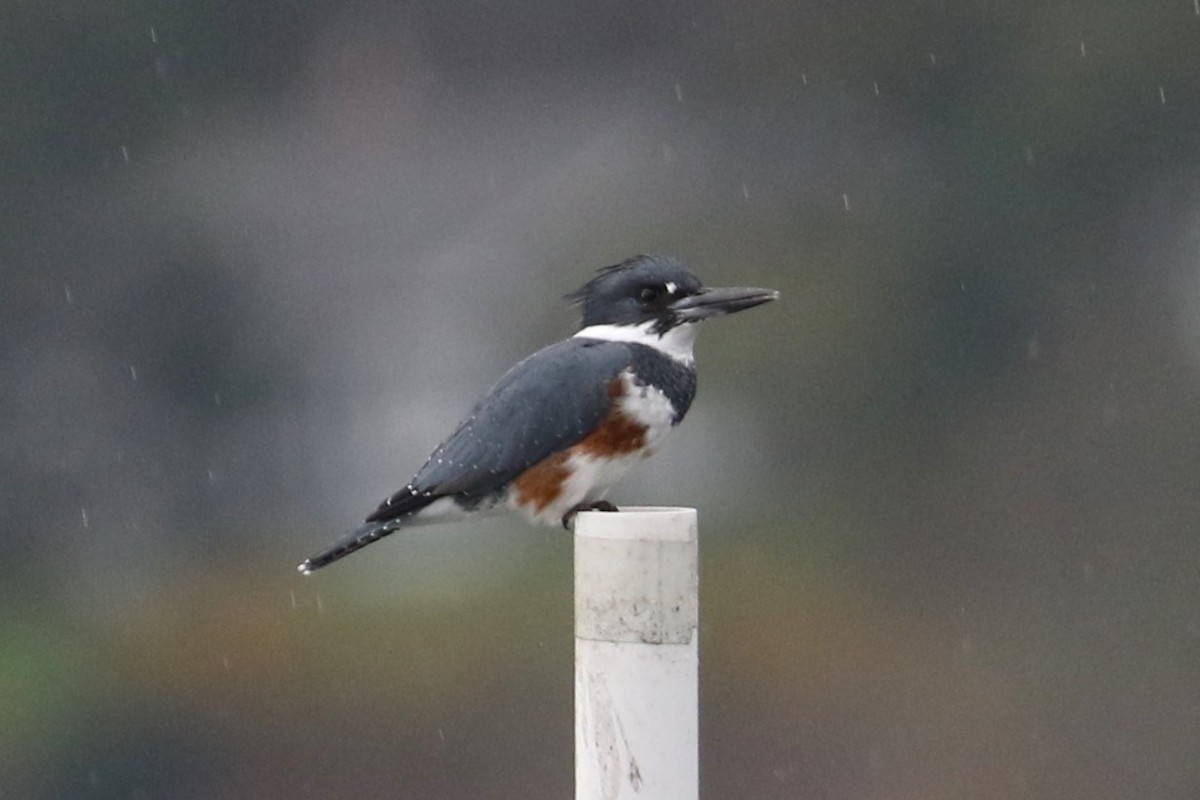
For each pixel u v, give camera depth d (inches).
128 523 662.5
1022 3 715.4
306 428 689.0
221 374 703.7
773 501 618.2
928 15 724.0
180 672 560.4
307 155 764.0
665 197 730.2
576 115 772.0
